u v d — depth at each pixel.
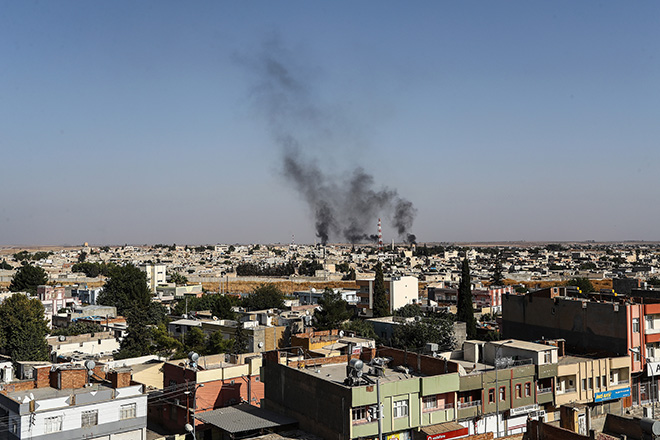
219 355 80.88
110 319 151.88
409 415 53.72
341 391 51.31
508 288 195.50
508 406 60.38
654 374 72.19
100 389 57.12
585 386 66.62
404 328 112.44
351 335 96.44
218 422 56.03
